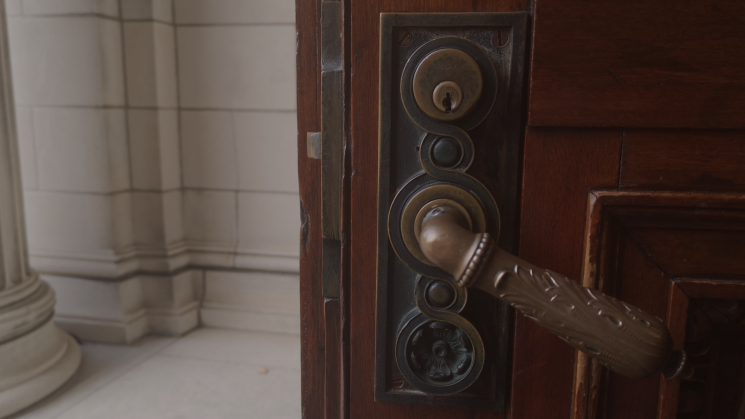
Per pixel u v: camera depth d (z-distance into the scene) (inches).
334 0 18.9
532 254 18.0
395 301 18.8
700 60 16.4
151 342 88.7
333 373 21.5
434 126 16.9
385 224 18.1
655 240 18.0
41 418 64.9
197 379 75.9
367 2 17.8
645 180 17.4
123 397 70.5
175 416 66.1
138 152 89.1
